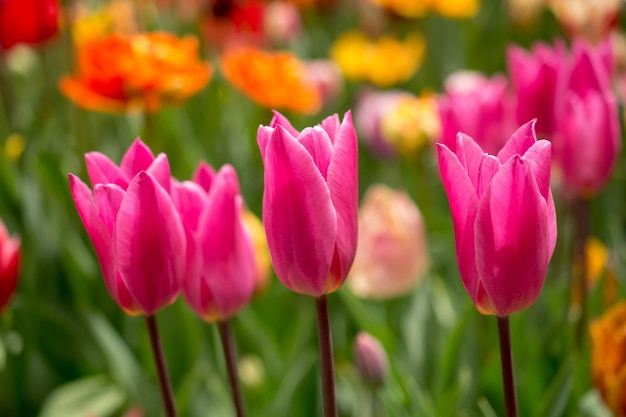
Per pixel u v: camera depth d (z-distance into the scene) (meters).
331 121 0.68
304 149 0.65
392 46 1.93
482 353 1.02
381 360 0.89
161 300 0.71
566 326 1.02
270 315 1.22
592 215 1.50
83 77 1.17
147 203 0.69
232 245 0.75
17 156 1.26
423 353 1.07
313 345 1.16
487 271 0.65
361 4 2.24
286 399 0.98
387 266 1.09
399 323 1.23
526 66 0.96
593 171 0.93
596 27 1.52
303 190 0.66
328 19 2.29
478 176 0.66
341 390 1.02
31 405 1.09
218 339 1.03
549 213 0.66
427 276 1.16
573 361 0.89
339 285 0.68
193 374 1.02
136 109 1.24
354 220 0.67
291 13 2.08
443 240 1.34
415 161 1.42
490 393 0.98
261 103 1.33
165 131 1.38
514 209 0.64
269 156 0.66
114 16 1.98
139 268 0.70
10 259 0.87
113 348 1.02
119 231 0.69
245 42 1.85
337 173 0.66
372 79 1.89
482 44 2.28
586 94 0.93
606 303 1.03
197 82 1.16
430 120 1.38
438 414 0.92
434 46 2.26
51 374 1.11
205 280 0.75
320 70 1.79
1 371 1.04
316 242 0.66
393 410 0.91
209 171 0.77
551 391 0.89
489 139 1.02
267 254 1.04
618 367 0.83
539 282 0.66
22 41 1.23
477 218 0.65
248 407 1.03
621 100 1.43
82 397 1.05
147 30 2.09
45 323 1.12
